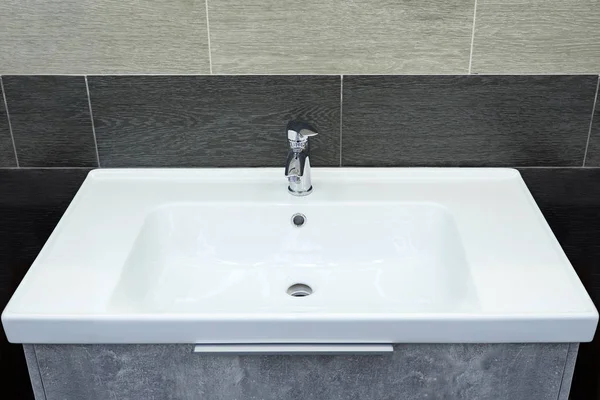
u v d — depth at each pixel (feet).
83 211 5.05
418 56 5.07
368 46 5.03
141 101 5.23
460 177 5.39
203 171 5.43
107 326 4.06
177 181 5.38
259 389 4.30
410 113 5.26
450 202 5.10
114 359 4.22
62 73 5.13
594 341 5.82
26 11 4.92
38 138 5.35
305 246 5.20
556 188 5.50
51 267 4.49
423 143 5.37
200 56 5.08
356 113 5.26
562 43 5.01
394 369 4.24
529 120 5.28
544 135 5.32
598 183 5.47
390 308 4.80
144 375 4.27
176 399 4.36
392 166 5.46
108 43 5.03
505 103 5.22
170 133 5.34
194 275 5.08
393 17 4.94
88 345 4.18
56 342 4.13
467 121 5.28
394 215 5.11
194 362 4.22
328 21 4.96
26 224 5.64
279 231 5.16
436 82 5.16
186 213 5.13
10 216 5.60
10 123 5.29
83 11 4.93
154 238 5.07
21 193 5.54
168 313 4.06
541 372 4.25
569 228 5.62
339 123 5.29
